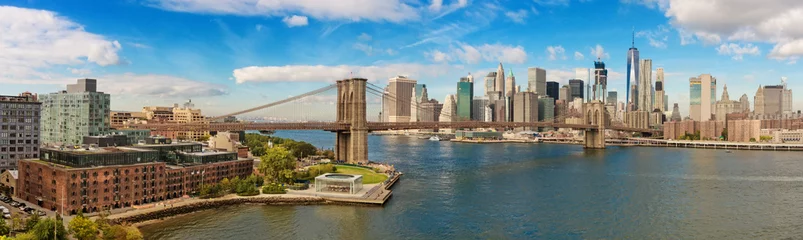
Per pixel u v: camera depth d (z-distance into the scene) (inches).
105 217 5344.5
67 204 5556.1
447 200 7066.9
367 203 6658.5
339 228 5526.6
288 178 7623.0
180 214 6023.6
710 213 6353.3
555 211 6437.0
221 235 5206.7
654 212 6402.6
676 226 5738.2
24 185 6235.2
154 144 7869.1
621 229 5625.0
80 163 5782.5
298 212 6200.8
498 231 5506.9
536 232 5487.2
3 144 7180.1
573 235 5383.9
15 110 7273.6
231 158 7632.9
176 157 7308.1
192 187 6845.5
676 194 7647.6
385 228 5561.0
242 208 6358.3
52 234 4429.1
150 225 5536.4
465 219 5994.1
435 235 5329.7
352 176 7445.9
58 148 6481.3
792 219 6043.3
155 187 6343.5
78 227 4665.4
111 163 6053.2
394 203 6820.9
